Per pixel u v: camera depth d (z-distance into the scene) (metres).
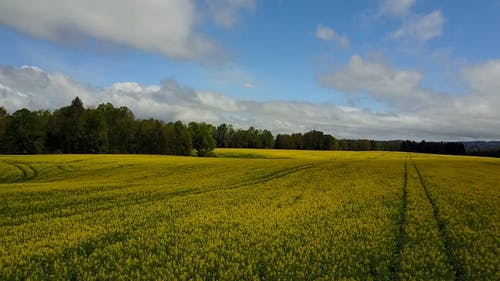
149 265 14.47
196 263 14.66
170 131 130.50
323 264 14.59
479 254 15.80
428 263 14.78
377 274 13.75
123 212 23.95
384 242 17.25
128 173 54.09
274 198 29.34
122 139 130.75
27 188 35.22
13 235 18.52
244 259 15.09
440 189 33.97
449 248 16.53
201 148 126.06
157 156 86.50
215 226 20.42
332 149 195.00
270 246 16.80
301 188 35.06
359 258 15.32
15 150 109.69
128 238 18.05
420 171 53.00
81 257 15.16
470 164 73.56
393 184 37.22
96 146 113.69
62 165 65.00
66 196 30.47
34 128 111.19
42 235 18.59
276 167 59.06
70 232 19.00
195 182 41.16
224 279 13.16
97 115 116.50
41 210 25.00
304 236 18.33
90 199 29.11
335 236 18.23
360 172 50.66
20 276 13.43
